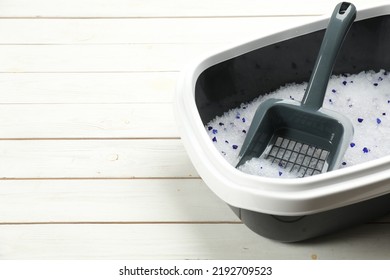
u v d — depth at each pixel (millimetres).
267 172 1272
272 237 1229
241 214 1183
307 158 1299
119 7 1860
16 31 1787
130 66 1675
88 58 1700
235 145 1347
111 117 1539
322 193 1045
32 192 1380
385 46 1459
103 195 1370
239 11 1832
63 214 1338
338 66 1480
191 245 1281
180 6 1855
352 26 1416
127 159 1441
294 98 1442
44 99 1589
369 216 1259
